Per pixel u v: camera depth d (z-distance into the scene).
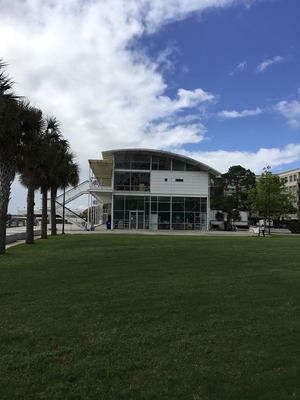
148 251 13.46
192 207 40.75
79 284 7.10
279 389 2.89
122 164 40.28
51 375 3.12
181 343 3.87
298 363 3.38
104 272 8.56
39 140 14.96
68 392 2.84
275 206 47.38
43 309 5.25
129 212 39.88
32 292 6.38
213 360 3.43
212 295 6.11
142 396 2.78
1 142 12.73
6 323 4.59
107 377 3.09
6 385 2.96
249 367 3.28
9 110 12.38
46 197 22.69
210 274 8.31
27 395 2.80
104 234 27.73
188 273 8.44
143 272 8.58
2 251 13.05
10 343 3.88
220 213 55.41
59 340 3.97
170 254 12.48
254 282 7.31
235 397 2.77
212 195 60.03
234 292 6.34
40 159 15.46
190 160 40.25
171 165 40.84
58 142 20.66
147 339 3.99
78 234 27.70
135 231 36.16
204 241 19.64
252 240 21.72
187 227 40.47
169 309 5.22
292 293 6.28
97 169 46.12
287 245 17.77
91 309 5.24
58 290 6.54
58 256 11.99
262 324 4.52
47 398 2.75
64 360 3.43
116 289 6.61
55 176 22.41
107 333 4.19
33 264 10.04
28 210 18.27
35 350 3.68
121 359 3.45
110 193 41.50
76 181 28.78
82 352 3.62
